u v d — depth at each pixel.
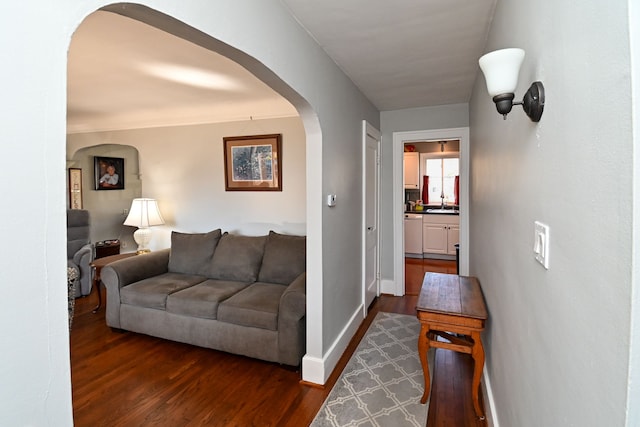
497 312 1.71
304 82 1.96
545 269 0.91
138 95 3.46
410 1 1.69
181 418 1.99
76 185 5.05
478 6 1.74
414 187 7.16
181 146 4.41
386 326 3.30
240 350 2.65
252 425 1.92
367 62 2.48
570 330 0.73
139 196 5.54
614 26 0.53
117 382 2.37
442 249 6.46
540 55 0.95
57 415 0.70
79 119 4.53
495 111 1.77
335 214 2.56
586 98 0.64
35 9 0.66
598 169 0.59
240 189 4.16
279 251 3.28
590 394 0.63
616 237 0.53
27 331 0.64
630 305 0.49
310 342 2.34
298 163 3.92
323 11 1.77
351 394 2.21
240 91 3.34
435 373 2.46
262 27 1.52
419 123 3.95
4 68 0.61
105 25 2.00
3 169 0.60
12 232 0.62
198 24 1.13
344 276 2.82
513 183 1.32
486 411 1.94
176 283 3.22
